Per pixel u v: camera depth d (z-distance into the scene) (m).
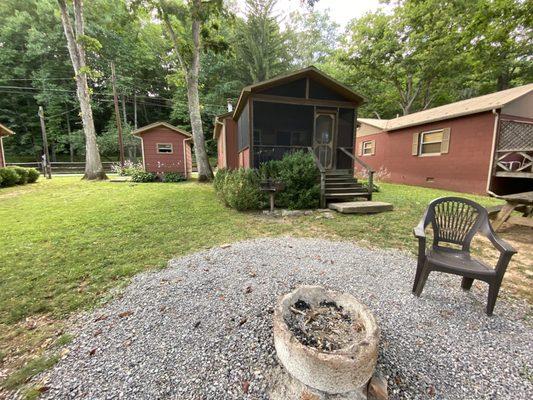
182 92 22.20
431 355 1.58
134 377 1.43
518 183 8.22
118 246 3.46
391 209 5.58
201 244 3.55
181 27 12.60
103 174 12.17
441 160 9.24
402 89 16.67
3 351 1.62
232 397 1.31
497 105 7.22
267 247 3.41
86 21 19.06
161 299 2.18
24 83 20.69
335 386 1.22
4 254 3.17
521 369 1.49
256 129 7.50
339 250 3.33
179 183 11.35
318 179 6.08
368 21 14.77
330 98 7.55
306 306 1.68
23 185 9.99
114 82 14.63
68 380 1.41
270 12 19.72
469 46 8.63
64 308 2.07
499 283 1.91
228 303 2.11
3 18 19.62
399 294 2.27
